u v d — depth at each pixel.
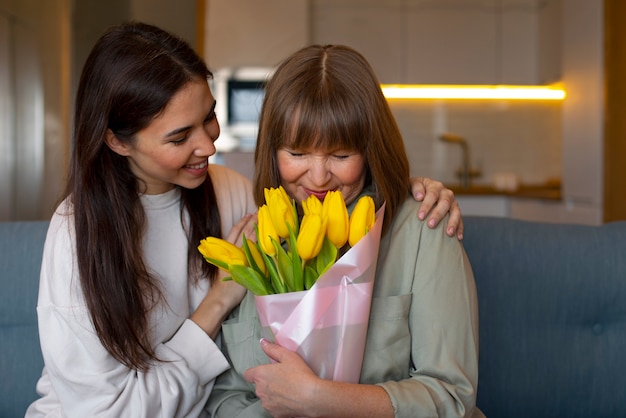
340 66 1.06
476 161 5.17
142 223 1.22
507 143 5.15
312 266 0.97
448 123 5.17
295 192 1.11
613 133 3.46
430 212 1.15
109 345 1.12
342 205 0.90
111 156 1.18
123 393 1.11
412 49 4.96
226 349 1.28
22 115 3.16
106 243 1.14
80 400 1.13
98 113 1.12
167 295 1.24
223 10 4.69
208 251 0.95
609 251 1.49
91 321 1.12
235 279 0.96
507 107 5.14
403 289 1.12
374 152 1.07
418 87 5.05
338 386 0.93
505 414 1.45
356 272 0.93
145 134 1.10
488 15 4.96
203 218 1.29
